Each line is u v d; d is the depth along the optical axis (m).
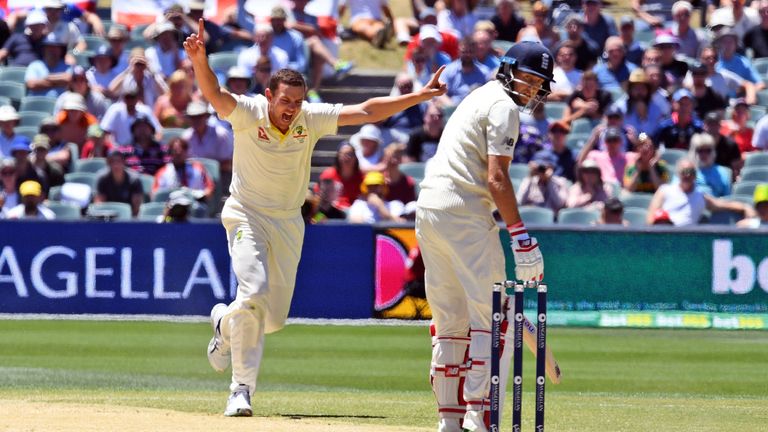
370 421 26.88
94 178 57.34
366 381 38.00
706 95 62.31
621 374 40.34
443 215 22.95
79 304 52.66
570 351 45.91
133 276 52.53
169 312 52.44
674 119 59.69
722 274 51.84
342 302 52.66
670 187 54.88
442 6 69.75
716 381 38.97
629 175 56.41
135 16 71.94
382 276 52.53
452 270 23.50
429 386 36.97
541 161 55.12
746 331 51.72
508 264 51.59
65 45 66.88
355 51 75.38
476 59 63.97
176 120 61.81
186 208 52.72
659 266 51.94
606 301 52.12
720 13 69.69
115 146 59.38
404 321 52.59
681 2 68.88
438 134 59.00
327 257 52.69
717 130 58.38
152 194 56.31
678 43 64.88
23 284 52.62
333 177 55.09
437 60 65.31
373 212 54.38
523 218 54.56
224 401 31.33
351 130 67.62
